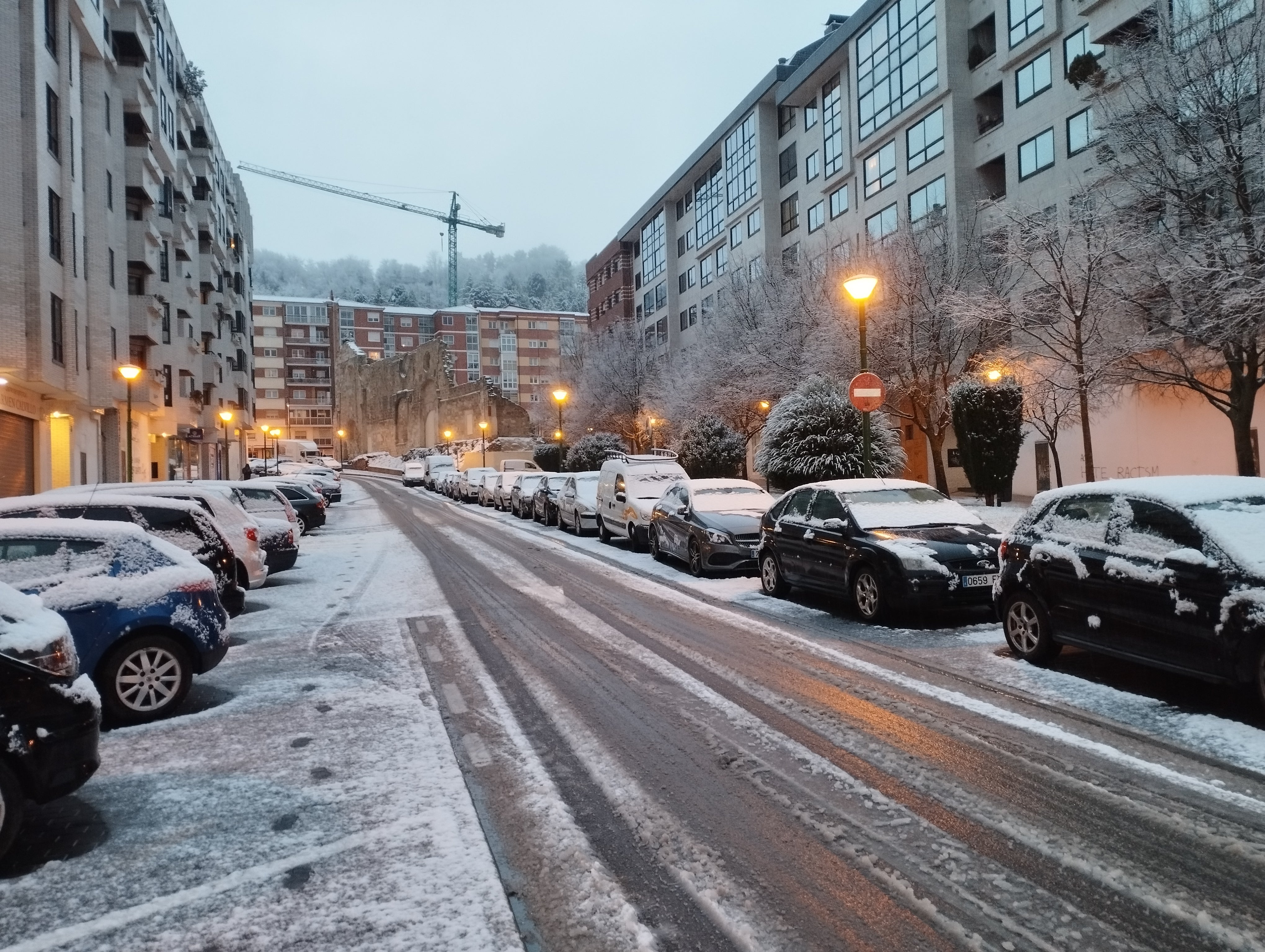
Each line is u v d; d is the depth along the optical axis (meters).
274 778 5.02
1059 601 7.03
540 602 11.54
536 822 4.32
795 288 29.86
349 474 89.44
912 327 23.77
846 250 28.66
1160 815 4.21
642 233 68.25
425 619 10.45
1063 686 6.64
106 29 28.95
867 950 3.11
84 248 26.02
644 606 11.00
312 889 3.65
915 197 33.59
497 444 65.94
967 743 5.35
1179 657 5.91
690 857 3.89
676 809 4.44
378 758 5.33
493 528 25.98
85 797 4.81
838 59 39.19
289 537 14.26
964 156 30.95
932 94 31.98
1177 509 6.21
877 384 13.35
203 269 48.34
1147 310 17.05
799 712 6.12
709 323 37.81
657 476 19.16
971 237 25.42
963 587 8.88
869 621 9.42
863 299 13.50
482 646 8.72
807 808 4.41
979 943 3.14
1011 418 21.16
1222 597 5.57
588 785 4.81
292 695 6.96
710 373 34.41
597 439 44.78
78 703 4.30
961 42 31.14
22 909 3.55
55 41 23.27
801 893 3.54
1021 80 28.39
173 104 39.44
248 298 67.69
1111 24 23.08
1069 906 3.38
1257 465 19.52
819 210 41.97
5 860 4.04
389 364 99.31
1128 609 6.29
